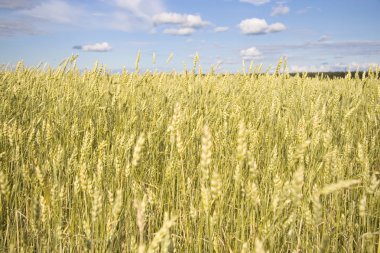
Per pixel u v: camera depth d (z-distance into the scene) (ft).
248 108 14.94
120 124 12.78
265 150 12.76
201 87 17.69
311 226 7.88
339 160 9.28
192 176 10.80
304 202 7.75
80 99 17.20
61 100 16.96
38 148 12.34
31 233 8.48
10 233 8.60
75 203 8.53
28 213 9.27
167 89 19.84
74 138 12.71
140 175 9.74
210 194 5.58
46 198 7.29
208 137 5.42
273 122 14.57
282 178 9.37
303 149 6.53
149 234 8.56
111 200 7.54
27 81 20.15
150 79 18.12
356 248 8.42
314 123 9.43
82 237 8.10
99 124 12.82
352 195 10.09
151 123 12.92
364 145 11.30
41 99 18.54
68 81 20.15
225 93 16.88
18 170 9.47
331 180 9.35
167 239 4.84
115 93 15.33
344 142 13.44
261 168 12.17
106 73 18.98
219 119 13.56
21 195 9.96
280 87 20.61
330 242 8.70
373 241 7.41
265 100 17.29
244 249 5.61
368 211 8.58
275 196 6.09
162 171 10.61
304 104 17.60
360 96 18.45
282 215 8.30
